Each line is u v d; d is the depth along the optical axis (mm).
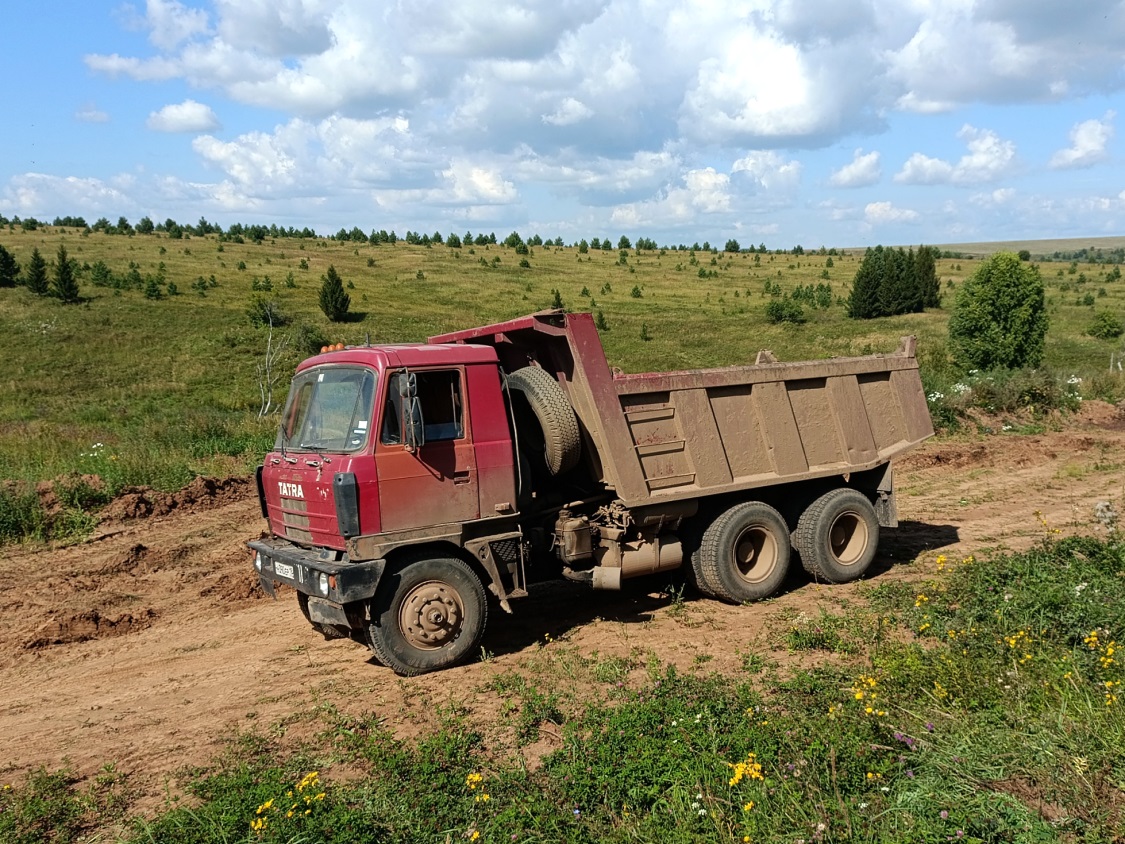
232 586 9359
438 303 74250
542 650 7102
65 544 11227
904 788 4133
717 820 3967
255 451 16422
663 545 8008
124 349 46094
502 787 4582
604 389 7473
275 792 4598
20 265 75062
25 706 6512
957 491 13594
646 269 108438
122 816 4711
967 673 5281
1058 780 4070
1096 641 5617
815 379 9016
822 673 5984
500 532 7016
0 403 33406
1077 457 16344
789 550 8555
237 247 107000
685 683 5867
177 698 6504
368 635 6598
